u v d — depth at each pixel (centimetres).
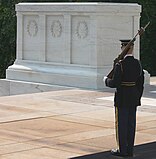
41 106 3691
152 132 2870
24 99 4047
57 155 2367
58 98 4059
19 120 3170
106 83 2228
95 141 2648
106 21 4478
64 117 3281
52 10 4759
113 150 2352
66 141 2642
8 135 2764
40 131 2870
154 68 7550
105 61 4494
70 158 2308
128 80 2205
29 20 5012
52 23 4812
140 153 2398
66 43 4688
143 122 3144
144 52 7469
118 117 2247
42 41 4894
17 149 2472
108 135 2783
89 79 4441
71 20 4641
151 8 7362
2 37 7719
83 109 3566
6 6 7606
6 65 7856
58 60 4778
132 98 2211
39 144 2575
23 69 4988
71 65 4638
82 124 3066
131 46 2212
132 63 2205
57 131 2873
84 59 4553
